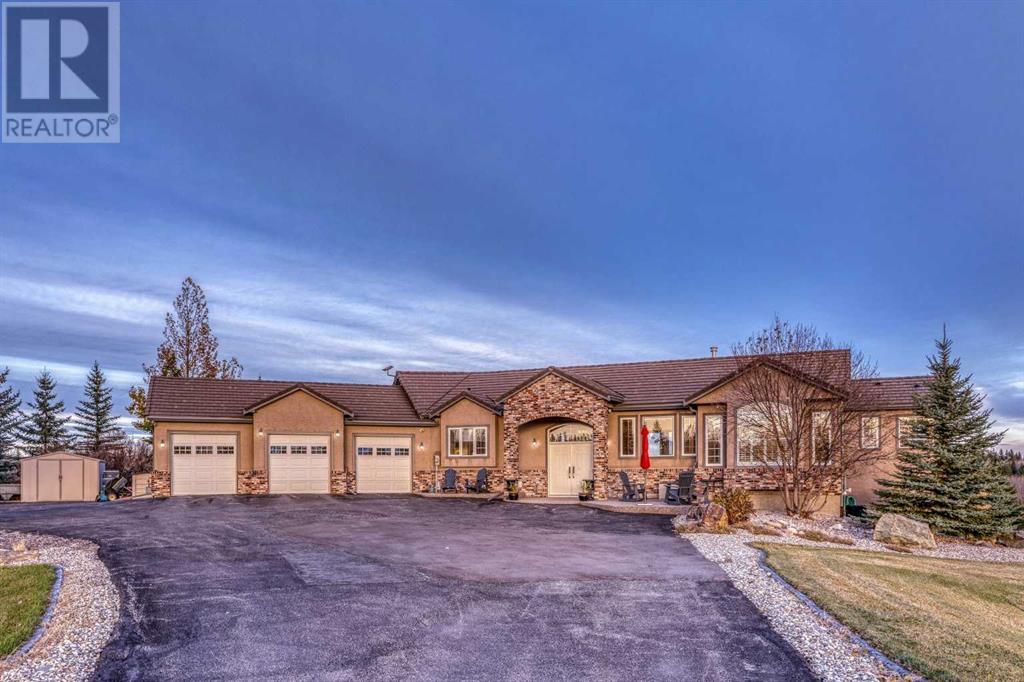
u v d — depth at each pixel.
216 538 15.95
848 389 21.64
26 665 7.61
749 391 22.92
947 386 20.92
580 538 16.27
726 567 12.70
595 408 27.19
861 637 8.57
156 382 29.31
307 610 9.75
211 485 28.38
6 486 30.08
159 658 7.86
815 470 21.92
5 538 16.75
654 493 27.31
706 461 25.03
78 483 29.25
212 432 28.62
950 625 9.32
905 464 21.98
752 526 18.30
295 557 13.54
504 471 28.84
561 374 27.75
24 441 61.22
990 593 13.30
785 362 22.39
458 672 7.48
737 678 7.33
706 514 18.11
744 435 23.77
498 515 21.20
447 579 11.66
